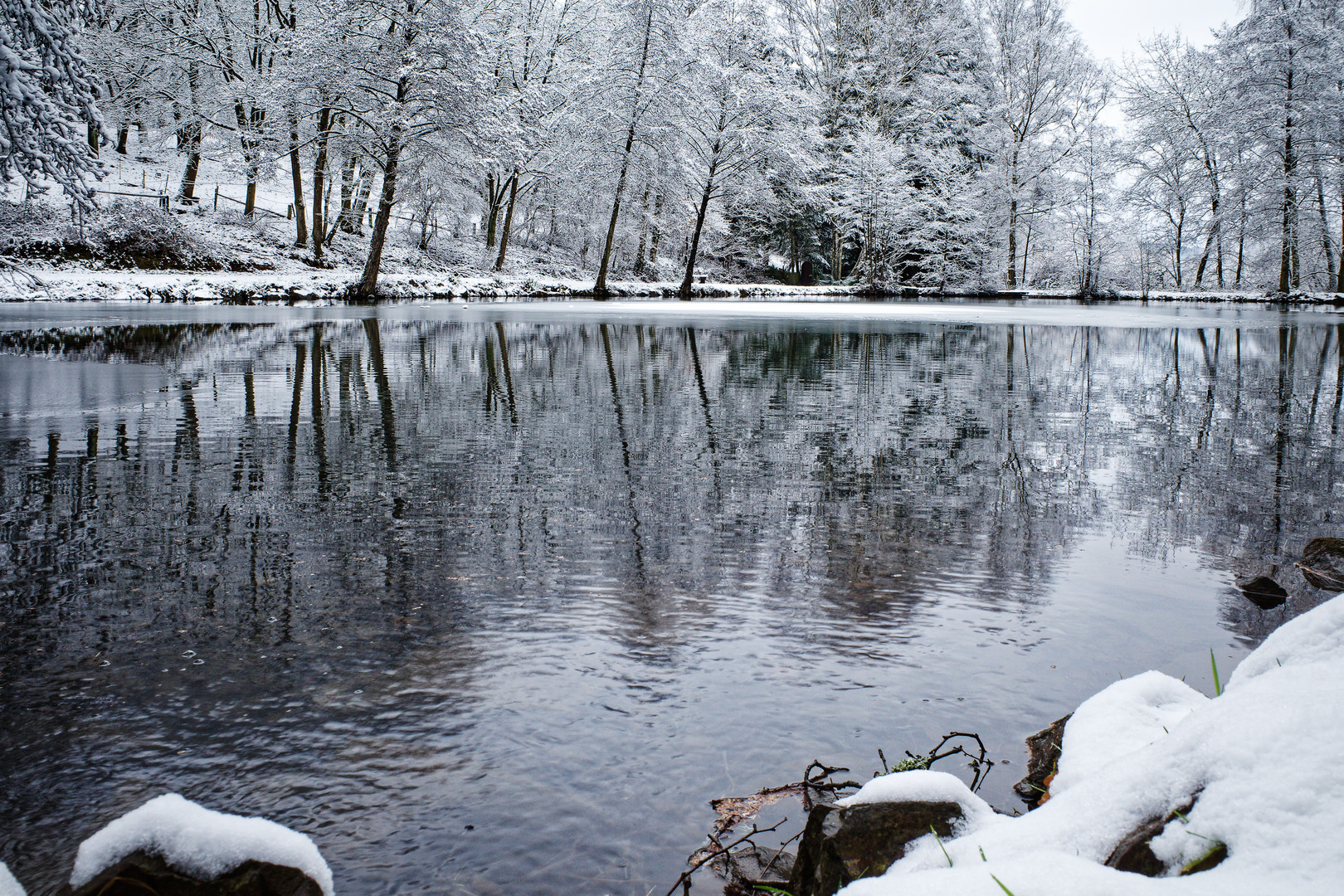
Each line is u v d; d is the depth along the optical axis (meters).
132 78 37.94
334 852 1.78
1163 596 3.37
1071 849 1.37
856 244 60.47
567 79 44.84
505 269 45.56
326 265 36.81
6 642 2.82
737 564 3.71
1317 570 3.63
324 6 31.95
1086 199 47.03
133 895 1.34
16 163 10.38
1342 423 7.70
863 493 5.02
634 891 1.67
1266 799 1.23
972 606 3.24
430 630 2.95
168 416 7.36
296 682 2.55
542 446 6.26
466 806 1.94
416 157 33.16
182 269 31.31
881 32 53.59
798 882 1.63
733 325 21.67
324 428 6.90
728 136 40.00
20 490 4.86
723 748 2.20
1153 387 10.30
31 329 16.22
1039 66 48.28
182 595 3.26
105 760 2.12
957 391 9.78
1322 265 44.75
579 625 3.01
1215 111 39.28
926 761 2.08
